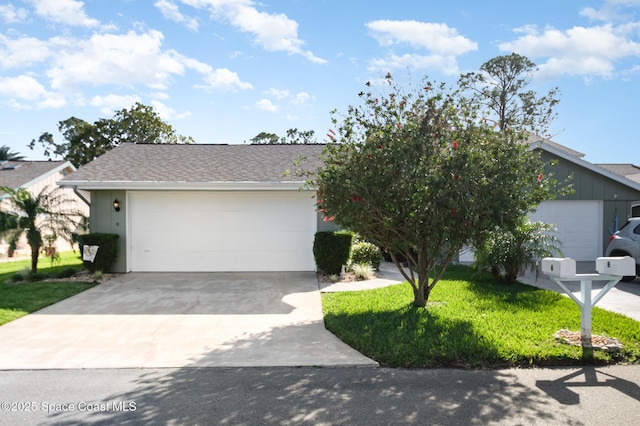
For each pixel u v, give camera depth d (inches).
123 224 468.4
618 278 216.1
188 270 476.1
